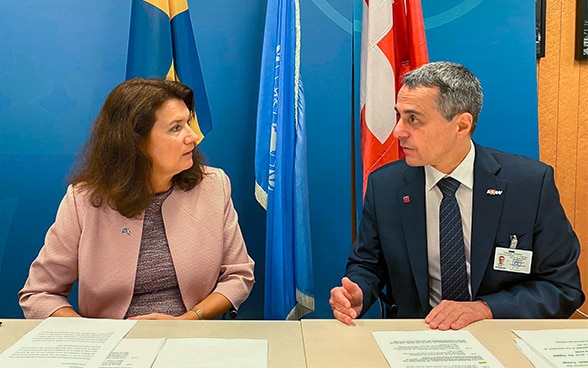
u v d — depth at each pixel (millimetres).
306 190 1907
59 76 2062
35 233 2113
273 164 1888
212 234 1517
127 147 1372
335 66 2145
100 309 1449
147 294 1470
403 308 1482
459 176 1393
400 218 1457
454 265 1404
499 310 1218
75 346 1005
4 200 2078
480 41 2109
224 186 1596
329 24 2127
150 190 1449
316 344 1023
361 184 2137
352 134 2174
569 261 1354
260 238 2266
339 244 2215
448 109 1294
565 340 1028
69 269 1455
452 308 1188
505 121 2123
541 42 2133
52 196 2109
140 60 1812
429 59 2139
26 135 2066
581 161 2215
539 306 1249
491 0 2090
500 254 1356
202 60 2143
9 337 1060
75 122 2094
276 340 1046
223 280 1558
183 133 1406
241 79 2178
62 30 2045
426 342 1030
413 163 1381
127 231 1438
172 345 1013
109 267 1425
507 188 1368
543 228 1352
